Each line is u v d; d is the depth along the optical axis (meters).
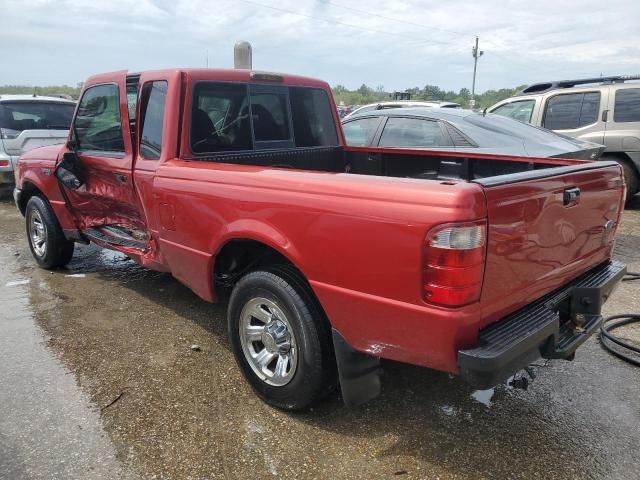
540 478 2.68
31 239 5.89
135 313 4.68
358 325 2.67
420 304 2.40
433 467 2.77
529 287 2.72
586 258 3.23
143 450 2.88
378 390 2.89
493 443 2.95
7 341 4.13
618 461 2.80
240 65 6.72
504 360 2.34
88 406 3.28
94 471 2.72
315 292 2.82
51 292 5.20
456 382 3.58
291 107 4.65
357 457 2.84
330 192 2.70
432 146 6.59
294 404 3.12
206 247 3.48
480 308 2.39
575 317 3.15
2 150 8.82
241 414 3.21
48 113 9.49
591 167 3.14
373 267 2.53
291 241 2.89
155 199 3.88
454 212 2.24
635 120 8.36
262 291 3.12
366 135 7.25
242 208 3.15
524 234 2.57
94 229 5.12
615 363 3.82
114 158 4.36
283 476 2.69
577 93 8.80
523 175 2.59
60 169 4.82
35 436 2.99
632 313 4.66
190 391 3.45
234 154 4.19
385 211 2.45
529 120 9.30
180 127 3.85
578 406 3.30
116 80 4.29
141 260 4.34
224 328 4.39
